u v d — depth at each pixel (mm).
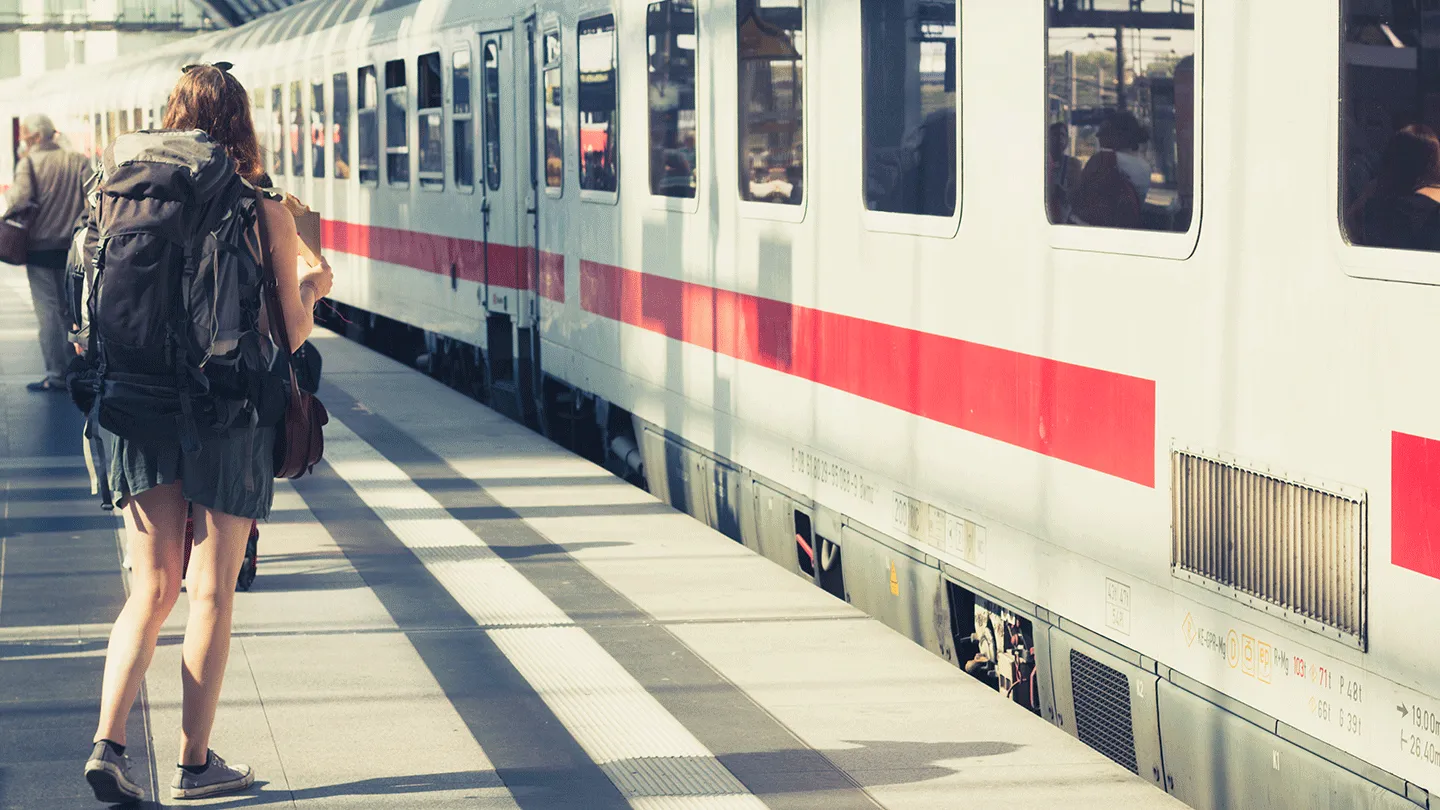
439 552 7293
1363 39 3588
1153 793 4453
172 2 63125
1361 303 3602
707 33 7559
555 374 10562
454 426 10836
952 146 5387
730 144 7340
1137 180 4410
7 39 69000
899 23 5715
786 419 6906
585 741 4867
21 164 11820
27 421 10836
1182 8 4176
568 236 10117
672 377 8312
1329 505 3721
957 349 5418
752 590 6633
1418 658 3471
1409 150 3479
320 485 8859
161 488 4145
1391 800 3572
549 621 6180
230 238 4027
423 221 13984
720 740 4887
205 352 3957
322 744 4816
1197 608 4223
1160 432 4336
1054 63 4773
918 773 4605
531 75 10930
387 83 15000
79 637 5898
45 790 4402
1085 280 4656
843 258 6254
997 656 5453
